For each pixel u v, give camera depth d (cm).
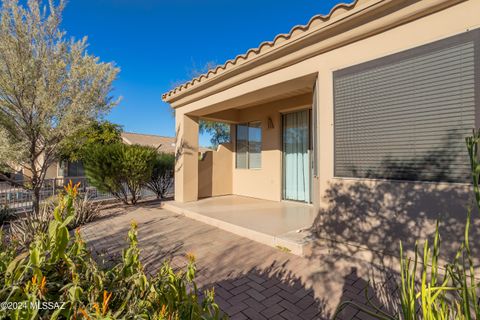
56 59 595
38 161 655
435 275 131
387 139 325
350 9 337
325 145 390
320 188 394
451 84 278
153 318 128
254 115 851
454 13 277
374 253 335
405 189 309
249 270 334
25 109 575
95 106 651
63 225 142
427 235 292
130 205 841
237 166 932
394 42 320
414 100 303
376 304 251
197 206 704
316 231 416
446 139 280
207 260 369
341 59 372
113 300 146
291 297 270
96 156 783
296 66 433
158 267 346
